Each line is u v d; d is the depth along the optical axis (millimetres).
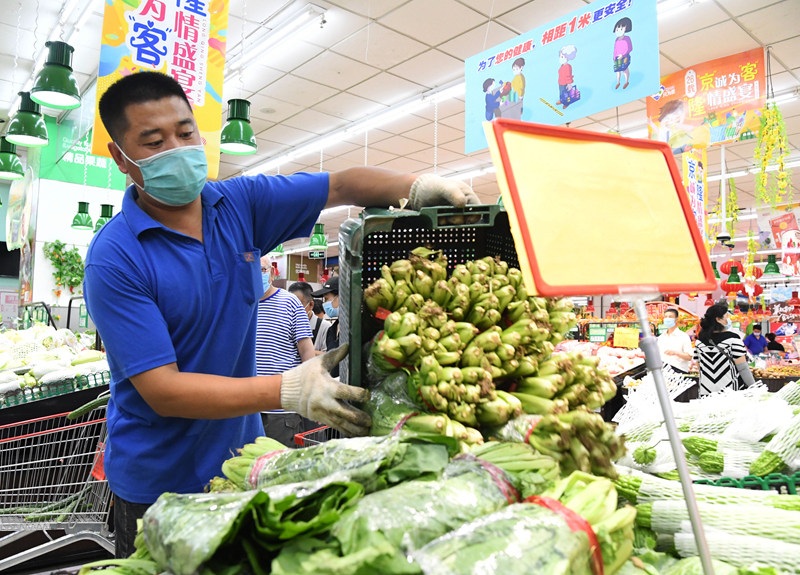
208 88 3352
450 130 8539
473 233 1396
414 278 1196
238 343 1533
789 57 6160
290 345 3500
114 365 1424
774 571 810
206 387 1193
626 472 1223
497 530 702
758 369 5910
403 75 6777
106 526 2270
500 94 3451
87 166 8945
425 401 1055
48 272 8531
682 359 5426
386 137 8852
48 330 4859
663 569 934
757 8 5238
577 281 844
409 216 1228
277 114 8055
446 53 6227
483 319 1158
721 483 1284
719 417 1663
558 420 1001
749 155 9234
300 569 662
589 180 914
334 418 1112
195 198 1466
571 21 3062
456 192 1263
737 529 979
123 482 1457
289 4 5336
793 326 11953
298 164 10430
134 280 1327
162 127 1370
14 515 2162
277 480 956
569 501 806
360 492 775
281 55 6281
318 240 10422
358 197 1674
